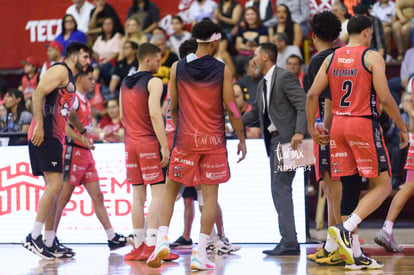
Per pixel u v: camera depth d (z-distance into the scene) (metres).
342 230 9.20
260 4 21.59
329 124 10.17
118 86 21.28
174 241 13.40
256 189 13.12
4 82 22.48
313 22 10.70
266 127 11.72
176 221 13.42
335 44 16.56
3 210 13.97
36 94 10.92
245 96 18.00
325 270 9.37
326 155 10.38
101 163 13.67
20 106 19.19
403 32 20.11
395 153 17.47
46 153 11.09
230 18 21.61
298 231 12.97
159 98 10.88
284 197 11.49
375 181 9.50
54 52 19.91
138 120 11.07
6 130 19.16
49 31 23.73
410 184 11.94
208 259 10.74
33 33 23.86
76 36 22.33
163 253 9.42
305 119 11.15
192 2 22.53
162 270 9.75
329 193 10.79
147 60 11.18
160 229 9.63
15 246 13.52
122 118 11.40
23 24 23.97
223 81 9.66
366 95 9.41
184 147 9.65
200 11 22.33
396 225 17.25
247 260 10.77
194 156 9.66
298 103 11.23
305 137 11.44
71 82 11.37
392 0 20.66
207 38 9.70
